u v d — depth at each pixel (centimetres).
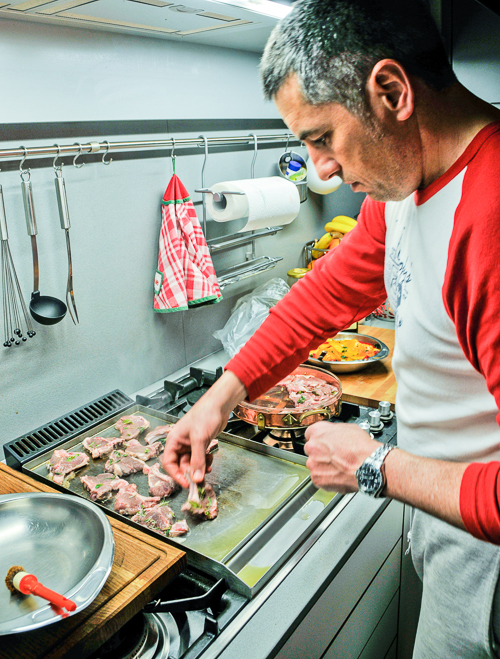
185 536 89
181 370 156
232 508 96
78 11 95
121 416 126
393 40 55
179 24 111
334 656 93
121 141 124
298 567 85
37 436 115
